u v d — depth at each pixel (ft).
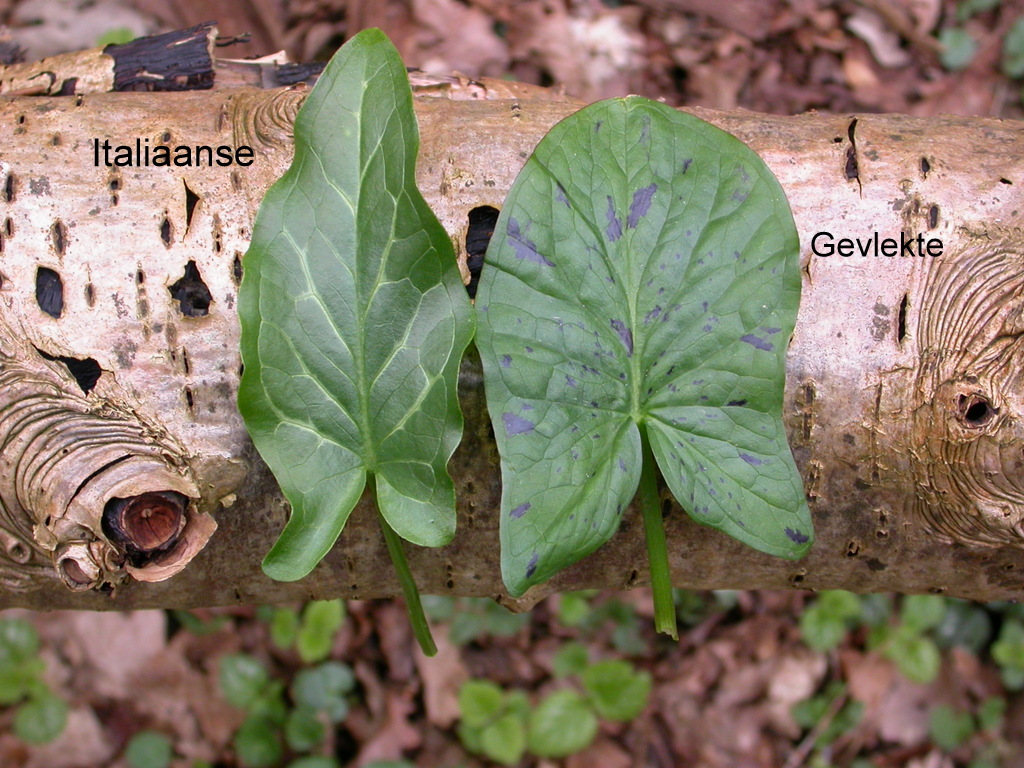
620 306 1.45
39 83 1.75
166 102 1.56
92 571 1.43
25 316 1.45
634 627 2.73
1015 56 3.10
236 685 2.55
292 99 1.54
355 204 1.41
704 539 1.58
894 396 1.50
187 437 1.47
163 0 3.06
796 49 3.11
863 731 2.64
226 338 1.47
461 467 1.52
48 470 1.44
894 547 1.58
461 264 1.50
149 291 1.47
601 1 3.13
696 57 3.08
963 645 2.70
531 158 1.43
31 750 2.56
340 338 1.42
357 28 3.05
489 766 2.57
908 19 3.13
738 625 2.74
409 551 1.58
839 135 1.56
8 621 2.54
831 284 1.50
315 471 1.43
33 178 1.48
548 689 2.66
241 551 1.56
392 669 2.66
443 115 1.55
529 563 1.40
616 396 1.46
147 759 2.53
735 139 1.46
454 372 1.41
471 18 3.06
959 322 1.49
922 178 1.53
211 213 1.49
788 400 1.51
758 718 2.66
